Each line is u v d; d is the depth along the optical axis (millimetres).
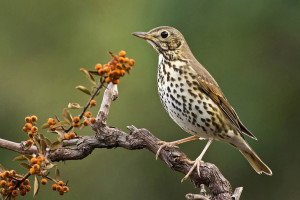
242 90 12641
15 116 15117
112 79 6570
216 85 9516
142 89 15180
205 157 13242
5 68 15719
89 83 15625
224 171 13016
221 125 9422
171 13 13008
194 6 12859
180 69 9398
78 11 16484
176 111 9453
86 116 6703
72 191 14164
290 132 12594
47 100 15344
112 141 7469
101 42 16016
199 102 9281
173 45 9953
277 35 12727
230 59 12727
